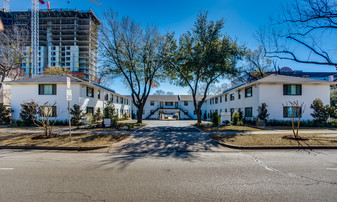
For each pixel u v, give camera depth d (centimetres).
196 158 652
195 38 2016
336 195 353
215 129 1501
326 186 397
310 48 1221
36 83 2091
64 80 2102
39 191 369
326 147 821
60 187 389
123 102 3909
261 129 1502
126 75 2178
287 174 477
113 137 1045
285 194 357
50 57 8119
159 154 718
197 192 366
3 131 1330
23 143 855
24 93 2094
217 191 371
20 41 3419
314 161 607
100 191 369
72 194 355
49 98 2081
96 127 1619
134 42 2062
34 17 8194
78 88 2084
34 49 7900
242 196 348
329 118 1922
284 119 1967
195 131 1373
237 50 1956
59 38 8462
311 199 336
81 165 557
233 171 501
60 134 1155
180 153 737
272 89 1995
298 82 1955
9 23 8325
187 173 484
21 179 436
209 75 2048
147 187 390
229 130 1430
